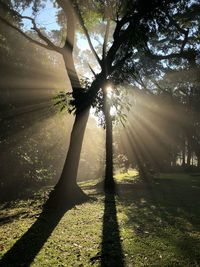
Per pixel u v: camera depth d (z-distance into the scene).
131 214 14.25
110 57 18.06
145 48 21.38
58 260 8.30
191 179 33.62
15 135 30.52
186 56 21.78
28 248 9.51
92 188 26.55
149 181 31.14
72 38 18.12
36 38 32.75
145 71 33.75
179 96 45.22
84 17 20.78
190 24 21.64
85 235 10.69
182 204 17.06
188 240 9.76
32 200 21.56
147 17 17.58
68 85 33.50
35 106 30.69
